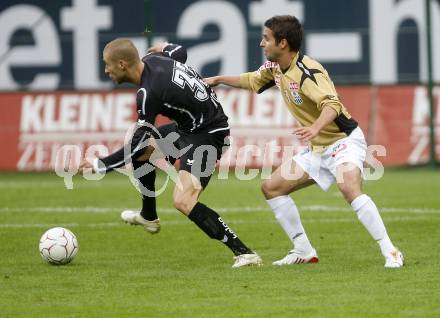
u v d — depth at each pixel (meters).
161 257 36.19
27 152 78.81
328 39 80.56
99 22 83.00
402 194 58.66
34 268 33.38
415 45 79.62
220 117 33.12
